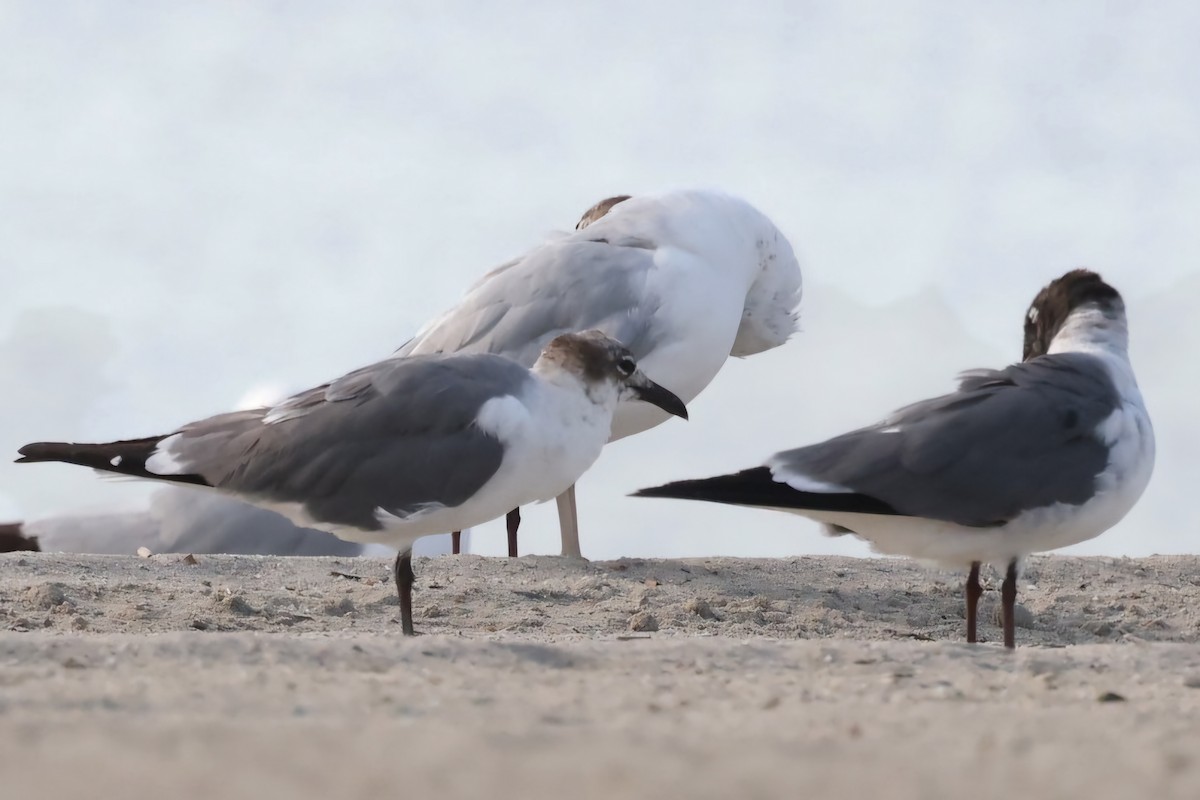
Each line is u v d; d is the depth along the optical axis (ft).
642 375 45.91
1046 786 21.06
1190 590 56.59
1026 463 40.75
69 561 54.85
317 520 43.93
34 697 27.02
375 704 27.17
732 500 40.37
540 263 59.67
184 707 26.40
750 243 62.49
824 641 38.24
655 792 20.30
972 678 32.45
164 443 44.98
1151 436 43.24
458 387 43.34
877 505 40.52
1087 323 43.96
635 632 46.52
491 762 21.81
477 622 48.06
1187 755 23.18
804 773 21.62
